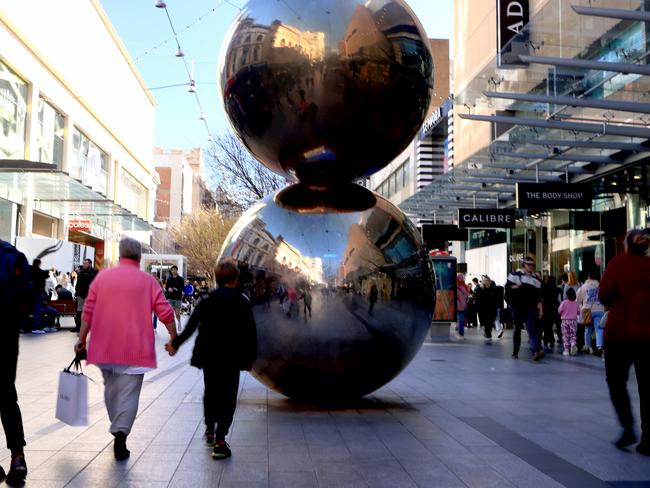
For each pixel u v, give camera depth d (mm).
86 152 38531
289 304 6027
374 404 7129
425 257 6555
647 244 5422
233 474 4445
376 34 5805
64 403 4867
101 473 4461
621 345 5301
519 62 12234
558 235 21781
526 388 8469
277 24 5836
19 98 27094
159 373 9992
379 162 6461
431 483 4273
